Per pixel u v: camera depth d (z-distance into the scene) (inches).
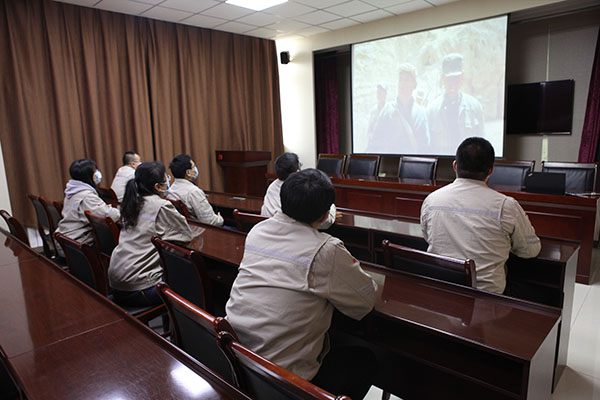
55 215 107.2
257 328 41.1
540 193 123.9
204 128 230.8
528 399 40.1
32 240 173.2
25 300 51.5
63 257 101.9
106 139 193.9
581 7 172.7
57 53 173.2
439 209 66.8
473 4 186.9
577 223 117.0
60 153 178.4
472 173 65.3
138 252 72.8
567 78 185.9
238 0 176.9
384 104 227.1
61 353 38.3
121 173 151.9
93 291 53.1
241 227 90.4
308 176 43.0
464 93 197.0
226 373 38.5
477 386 51.0
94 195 100.4
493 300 49.4
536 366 40.4
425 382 55.9
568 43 183.2
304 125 260.4
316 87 278.7
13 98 164.1
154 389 32.5
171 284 66.2
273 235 43.8
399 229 89.2
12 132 165.9
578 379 75.2
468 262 50.6
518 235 62.4
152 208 73.4
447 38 197.5
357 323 54.0
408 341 51.9
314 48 247.1
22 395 36.7
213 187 241.4
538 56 192.7
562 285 67.4
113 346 39.6
